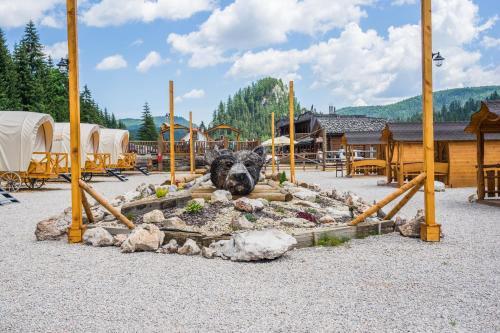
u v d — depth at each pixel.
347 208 9.59
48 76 59.56
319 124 47.34
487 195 13.94
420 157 19.95
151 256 6.09
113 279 5.02
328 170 35.91
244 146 38.75
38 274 5.28
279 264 5.57
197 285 4.74
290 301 4.21
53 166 18.56
